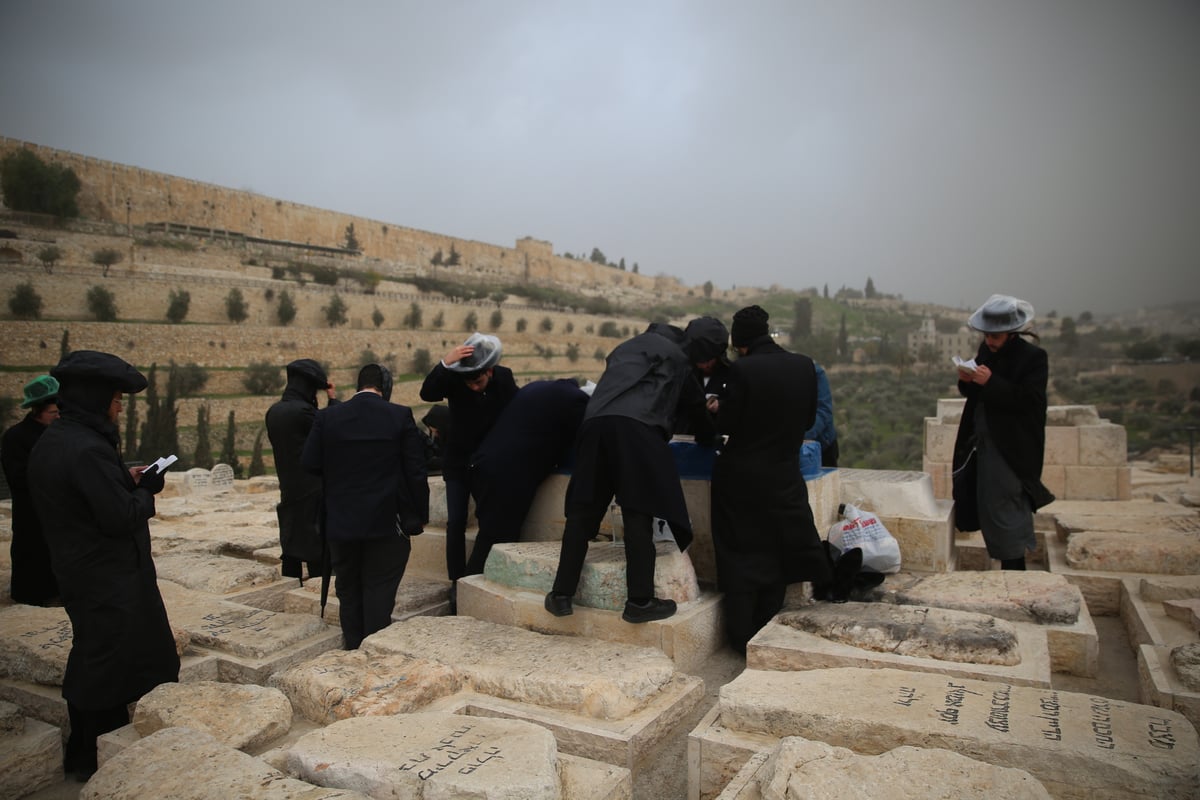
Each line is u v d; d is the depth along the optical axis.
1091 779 2.80
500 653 4.43
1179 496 10.14
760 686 3.60
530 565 5.25
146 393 48.66
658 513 4.53
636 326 108.81
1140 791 2.73
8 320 47.62
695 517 5.63
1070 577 6.09
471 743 3.24
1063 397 49.03
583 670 4.09
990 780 2.65
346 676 4.09
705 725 3.53
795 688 3.56
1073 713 3.20
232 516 11.04
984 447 5.89
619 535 5.73
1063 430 10.30
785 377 4.82
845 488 6.55
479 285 105.12
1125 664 4.88
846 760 2.77
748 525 4.85
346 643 5.24
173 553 7.82
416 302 78.12
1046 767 2.87
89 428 4.02
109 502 3.87
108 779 3.04
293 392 7.00
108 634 3.96
